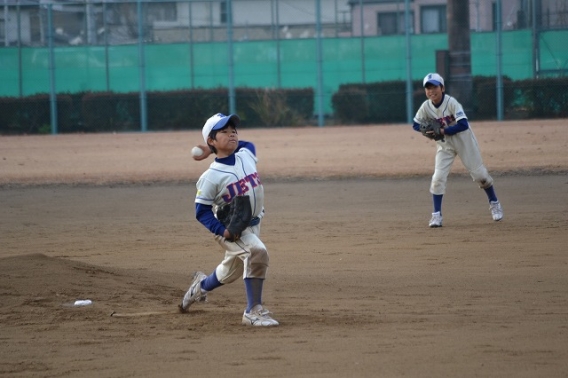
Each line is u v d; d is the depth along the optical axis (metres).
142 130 135.75
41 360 22.64
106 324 26.84
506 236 44.34
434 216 48.31
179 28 146.62
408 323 26.05
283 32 152.12
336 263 38.62
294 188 69.25
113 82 143.12
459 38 129.75
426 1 156.88
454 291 31.47
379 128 124.62
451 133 46.97
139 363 21.98
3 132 135.12
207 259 40.53
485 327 25.06
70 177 78.56
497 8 129.38
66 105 136.38
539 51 134.62
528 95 130.00
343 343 23.45
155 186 73.19
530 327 24.91
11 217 57.69
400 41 141.62
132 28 145.75
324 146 99.31
